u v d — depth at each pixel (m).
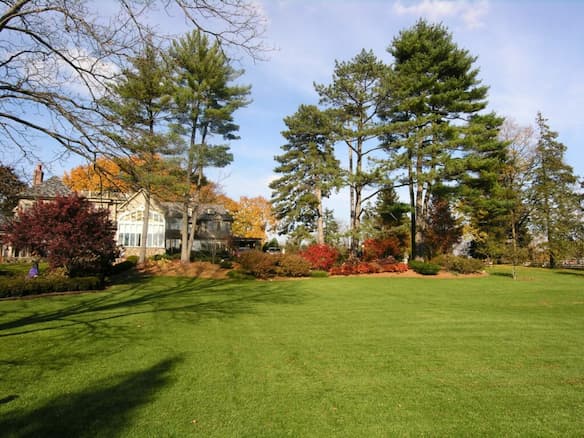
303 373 6.07
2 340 7.71
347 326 9.65
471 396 5.18
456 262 26.66
